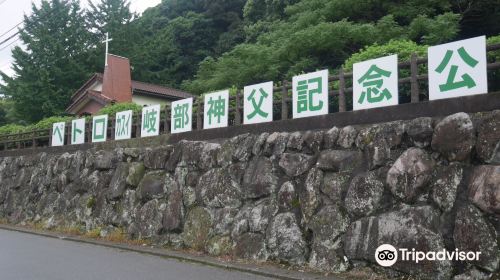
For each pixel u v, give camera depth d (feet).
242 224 28.94
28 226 48.44
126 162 40.73
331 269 23.50
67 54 105.09
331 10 56.03
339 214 24.12
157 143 39.45
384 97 24.29
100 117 46.96
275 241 26.61
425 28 47.65
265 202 28.30
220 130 33.91
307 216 25.57
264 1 91.76
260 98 31.27
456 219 19.71
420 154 21.75
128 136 42.93
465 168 20.24
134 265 27.04
